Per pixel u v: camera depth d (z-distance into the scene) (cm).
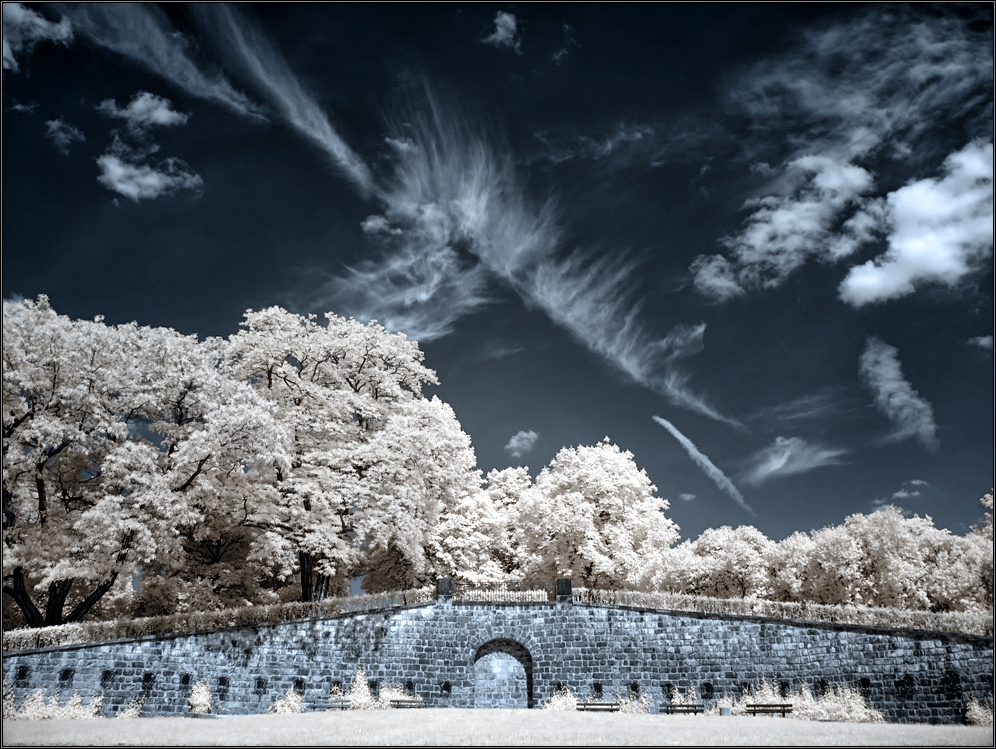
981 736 2519
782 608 4078
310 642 3838
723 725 2867
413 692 3884
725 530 7475
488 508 5956
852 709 3350
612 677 3888
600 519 5972
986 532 5906
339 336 5038
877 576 5916
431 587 4378
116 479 3731
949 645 3247
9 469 3544
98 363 3903
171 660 3566
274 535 4069
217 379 4119
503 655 4056
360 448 4491
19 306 3728
